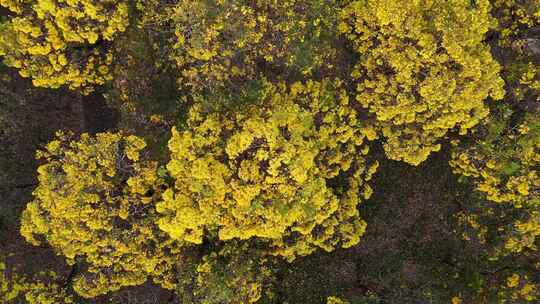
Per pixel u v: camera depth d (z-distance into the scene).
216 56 10.77
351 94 12.12
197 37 10.30
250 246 12.55
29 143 13.59
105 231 11.21
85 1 10.53
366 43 11.42
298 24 10.84
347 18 11.62
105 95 12.49
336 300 13.46
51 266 13.55
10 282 12.48
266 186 10.21
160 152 11.83
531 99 12.20
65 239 11.02
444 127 11.31
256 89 10.88
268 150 10.15
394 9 10.45
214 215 10.35
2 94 12.87
